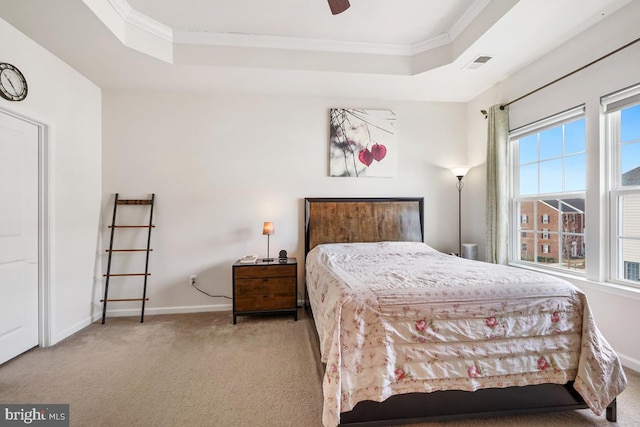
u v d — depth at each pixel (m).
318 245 3.24
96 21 2.10
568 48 2.40
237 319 3.04
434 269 2.14
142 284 3.21
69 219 2.70
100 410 1.63
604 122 2.18
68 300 2.68
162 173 3.26
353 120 3.54
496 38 2.36
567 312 1.59
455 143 3.71
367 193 3.57
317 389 1.83
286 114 3.45
